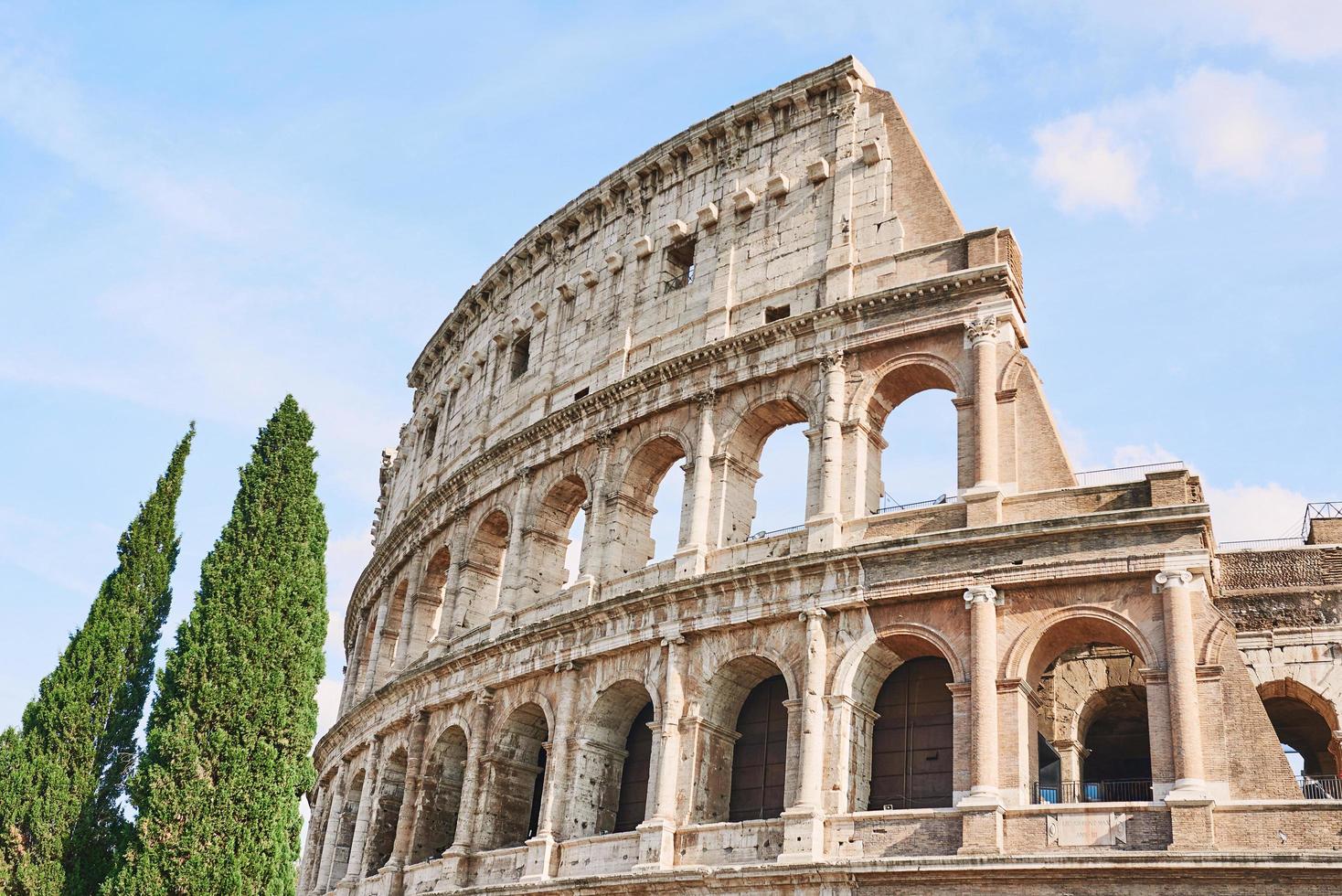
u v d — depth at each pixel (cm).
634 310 7175
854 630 5372
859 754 5303
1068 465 5369
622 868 5575
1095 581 4981
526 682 6519
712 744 5700
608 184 7588
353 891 7256
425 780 6969
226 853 5762
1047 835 4675
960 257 5919
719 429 6297
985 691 4947
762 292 6531
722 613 5697
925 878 4725
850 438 5834
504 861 6147
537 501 7150
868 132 6531
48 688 6481
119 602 6775
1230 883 4312
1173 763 4594
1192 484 5269
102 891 5644
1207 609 4784
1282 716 6009
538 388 7606
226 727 6025
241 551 6412
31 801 6166
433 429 9250
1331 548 5784
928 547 5262
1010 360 5569
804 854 4994
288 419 6850
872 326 5950
